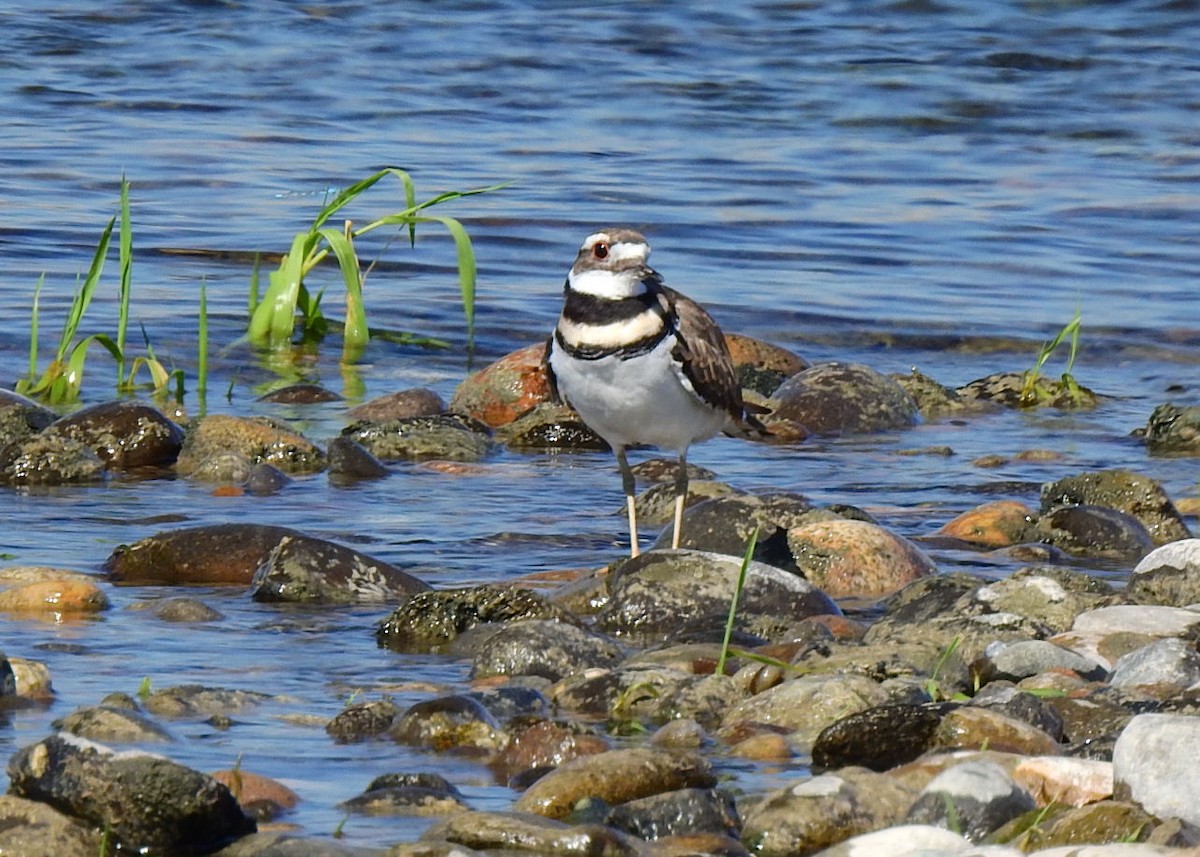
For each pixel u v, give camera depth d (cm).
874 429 1772
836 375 1814
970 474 1572
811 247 2455
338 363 1962
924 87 3350
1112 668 966
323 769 818
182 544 1191
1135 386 1992
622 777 772
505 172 2750
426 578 1205
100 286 2173
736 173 2816
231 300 2152
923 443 1717
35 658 980
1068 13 3806
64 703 899
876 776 759
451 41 3572
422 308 2172
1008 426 1798
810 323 2156
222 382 1869
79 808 722
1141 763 743
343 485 1488
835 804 739
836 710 877
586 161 2845
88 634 1036
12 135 2853
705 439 1246
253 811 752
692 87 3322
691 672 973
